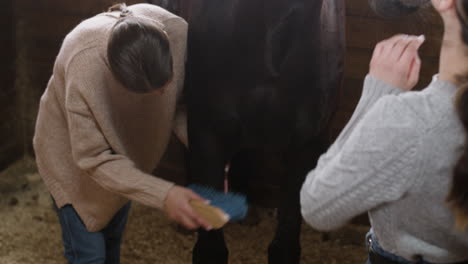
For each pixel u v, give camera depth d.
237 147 1.98
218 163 1.94
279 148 1.98
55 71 1.66
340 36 2.00
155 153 1.83
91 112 1.59
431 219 1.05
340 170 1.04
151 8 1.74
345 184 1.03
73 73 1.56
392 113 1.00
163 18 1.72
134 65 1.41
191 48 1.85
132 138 1.74
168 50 1.46
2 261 2.61
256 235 2.86
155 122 1.74
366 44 2.65
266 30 1.74
